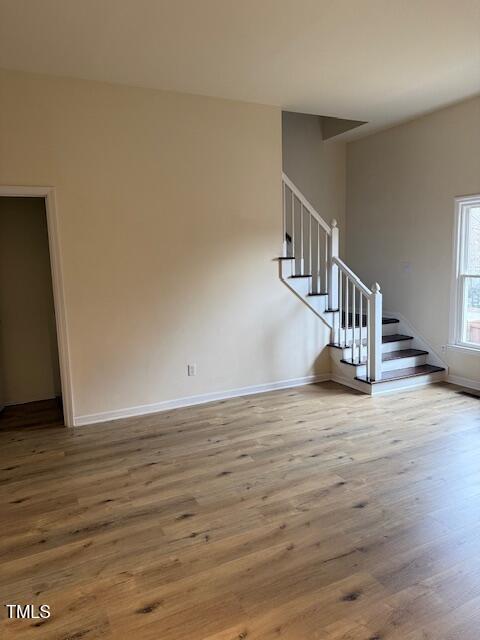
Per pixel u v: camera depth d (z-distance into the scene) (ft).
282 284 15.92
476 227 15.47
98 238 12.92
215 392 15.15
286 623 5.86
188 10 8.95
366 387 15.53
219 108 14.17
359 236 20.12
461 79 12.96
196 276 14.40
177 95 13.55
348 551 7.27
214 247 14.58
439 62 11.72
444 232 16.29
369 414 13.52
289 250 19.11
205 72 12.10
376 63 11.71
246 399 15.19
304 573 6.79
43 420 13.62
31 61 11.16
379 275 19.31
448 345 16.63
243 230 14.99
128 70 11.85
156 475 9.99
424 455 10.68
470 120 14.89
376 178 18.97
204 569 6.93
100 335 13.24
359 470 9.99
